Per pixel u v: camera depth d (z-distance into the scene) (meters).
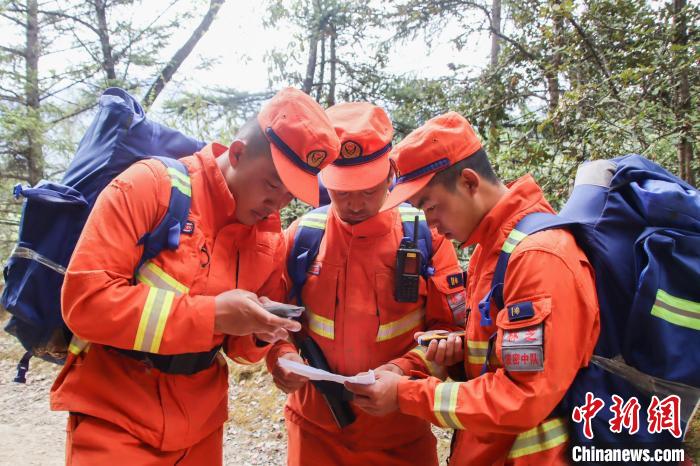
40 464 4.02
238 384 5.16
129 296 1.45
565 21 4.46
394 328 2.08
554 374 1.34
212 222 1.70
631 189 1.50
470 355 1.66
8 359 6.58
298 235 2.17
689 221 1.39
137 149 1.77
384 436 2.11
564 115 3.77
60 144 8.52
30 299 1.62
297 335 2.15
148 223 1.55
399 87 8.16
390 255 2.08
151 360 1.61
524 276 1.41
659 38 3.73
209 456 1.87
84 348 1.62
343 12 7.93
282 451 4.05
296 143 1.59
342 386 2.04
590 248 1.49
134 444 1.60
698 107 3.46
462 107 5.50
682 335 1.33
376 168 1.96
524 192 1.61
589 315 1.39
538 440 1.48
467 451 1.70
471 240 1.71
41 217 1.64
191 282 1.61
